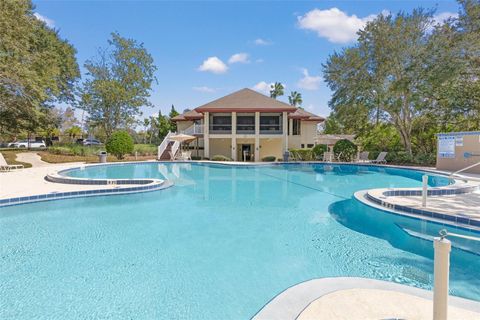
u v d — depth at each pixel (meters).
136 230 6.86
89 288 4.18
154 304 3.78
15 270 4.77
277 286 4.25
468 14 20.12
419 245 5.98
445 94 21.44
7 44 17.80
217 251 5.59
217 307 3.70
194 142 30.09
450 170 16.89
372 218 8.02
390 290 3.57
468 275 4.65
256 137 25.94
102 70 34.72
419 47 22.12
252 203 9.70
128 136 26.31
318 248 5.79
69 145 32.25
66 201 9.74
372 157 25.39
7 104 20.94
